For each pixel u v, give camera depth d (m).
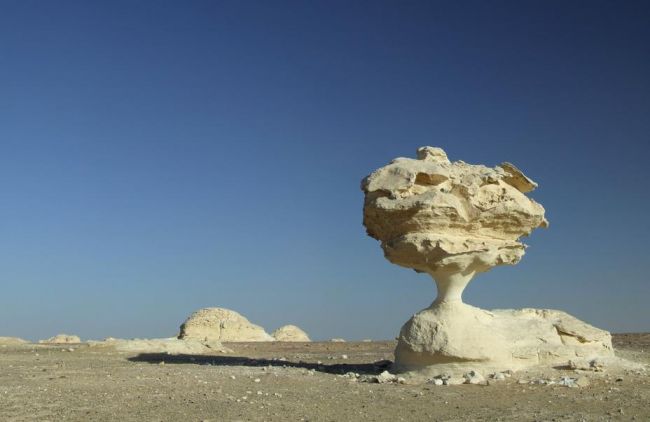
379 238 17.33
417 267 16.55
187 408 11.77
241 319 41.78
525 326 17.12
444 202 15.48
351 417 11.05
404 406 12.04
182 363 20.56
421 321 16.12
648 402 12.46
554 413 11.43
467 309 16.39
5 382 15.40
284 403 12.24
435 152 16.89
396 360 16.66
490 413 11.42
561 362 16.42
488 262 16.19
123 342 27.28
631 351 22.41
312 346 32.41
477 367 15.45
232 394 13.31
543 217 16.78
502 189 16.61
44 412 11.51
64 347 27.53
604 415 11.25
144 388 14.23
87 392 13.69
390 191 15.88
